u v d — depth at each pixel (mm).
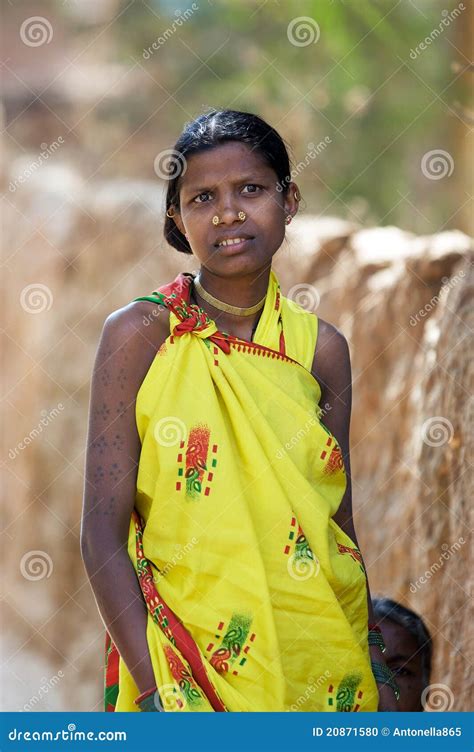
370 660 3955
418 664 4930
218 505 3520
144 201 11820
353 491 8141
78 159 17969
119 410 3645
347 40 14484
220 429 3578
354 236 9156
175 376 3625
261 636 3469
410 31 14219
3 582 12500
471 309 6508
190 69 16609
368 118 15031
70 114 18531
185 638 3463
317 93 15195
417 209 14836
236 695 3432
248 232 3697
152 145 17719
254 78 15562
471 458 6074
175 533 3549
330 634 3576
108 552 3576
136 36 17797
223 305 3824
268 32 15695
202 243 3723
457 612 6043
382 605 5035
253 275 3807
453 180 14391
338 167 15250
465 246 8062
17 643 11977
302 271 9156
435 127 14523
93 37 18734
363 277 8602
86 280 11930
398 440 7824
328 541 3664
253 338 3848
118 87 18109
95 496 3625
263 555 3570
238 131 3719
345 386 4059
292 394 3746
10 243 12898
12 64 19172
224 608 3480
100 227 11859
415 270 8008
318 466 3758
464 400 6285
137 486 3641
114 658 3740
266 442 3607
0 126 18375
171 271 11234
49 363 12047
